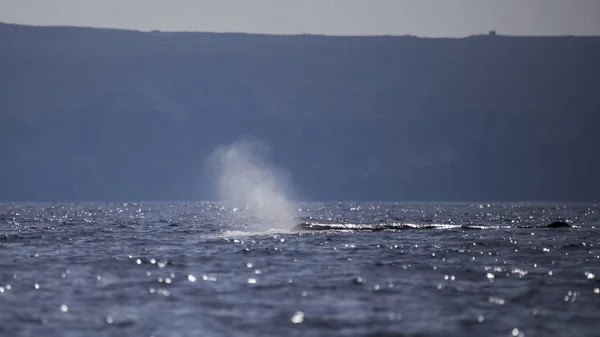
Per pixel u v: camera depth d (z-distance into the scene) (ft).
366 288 496.64
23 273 558.56
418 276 545.44
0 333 384.68
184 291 485.56
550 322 406.62
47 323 403.34
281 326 398.21
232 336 380.58
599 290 490.49
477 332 387.75
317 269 579.07
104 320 409.49
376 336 380.99
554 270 577.02
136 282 517.96
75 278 535.19
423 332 387.55
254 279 531.09
